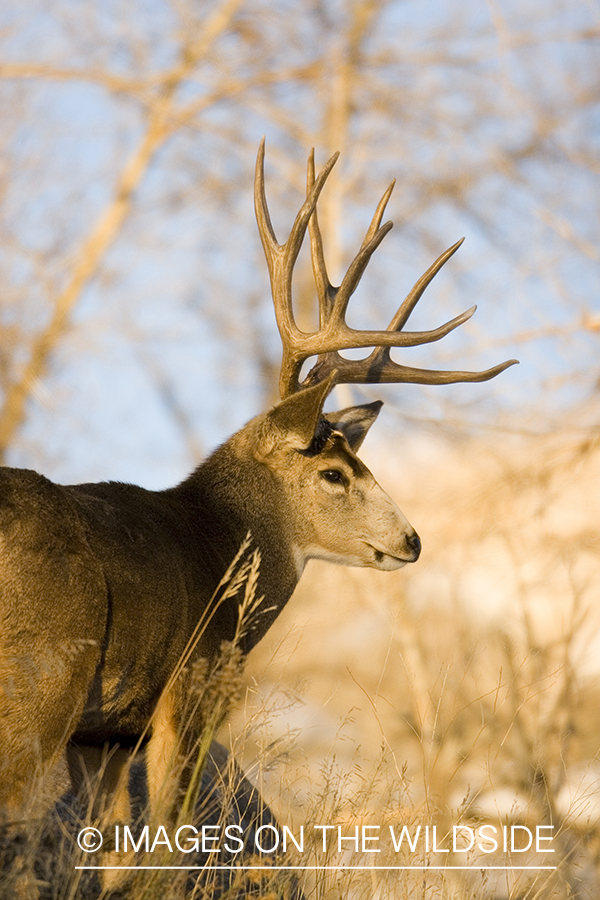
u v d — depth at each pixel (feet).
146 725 61.16
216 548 69.72
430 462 162.61
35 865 52.80
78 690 54.60
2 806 51.85
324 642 160.15
